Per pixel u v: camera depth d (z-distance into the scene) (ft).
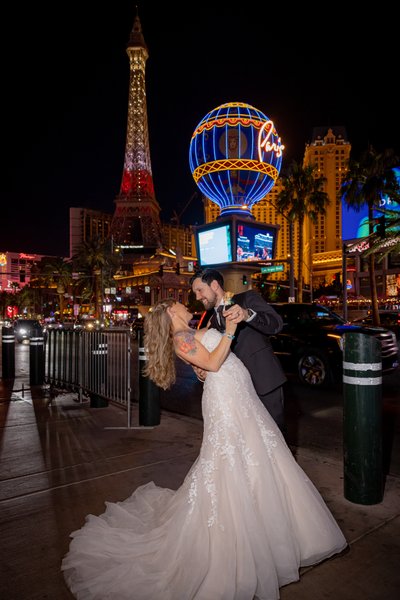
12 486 13.26
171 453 16.07
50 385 30.09
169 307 8.99
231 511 7.84
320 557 8.77
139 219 573.33
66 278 277.64
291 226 138.82
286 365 33.04
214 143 210.18
